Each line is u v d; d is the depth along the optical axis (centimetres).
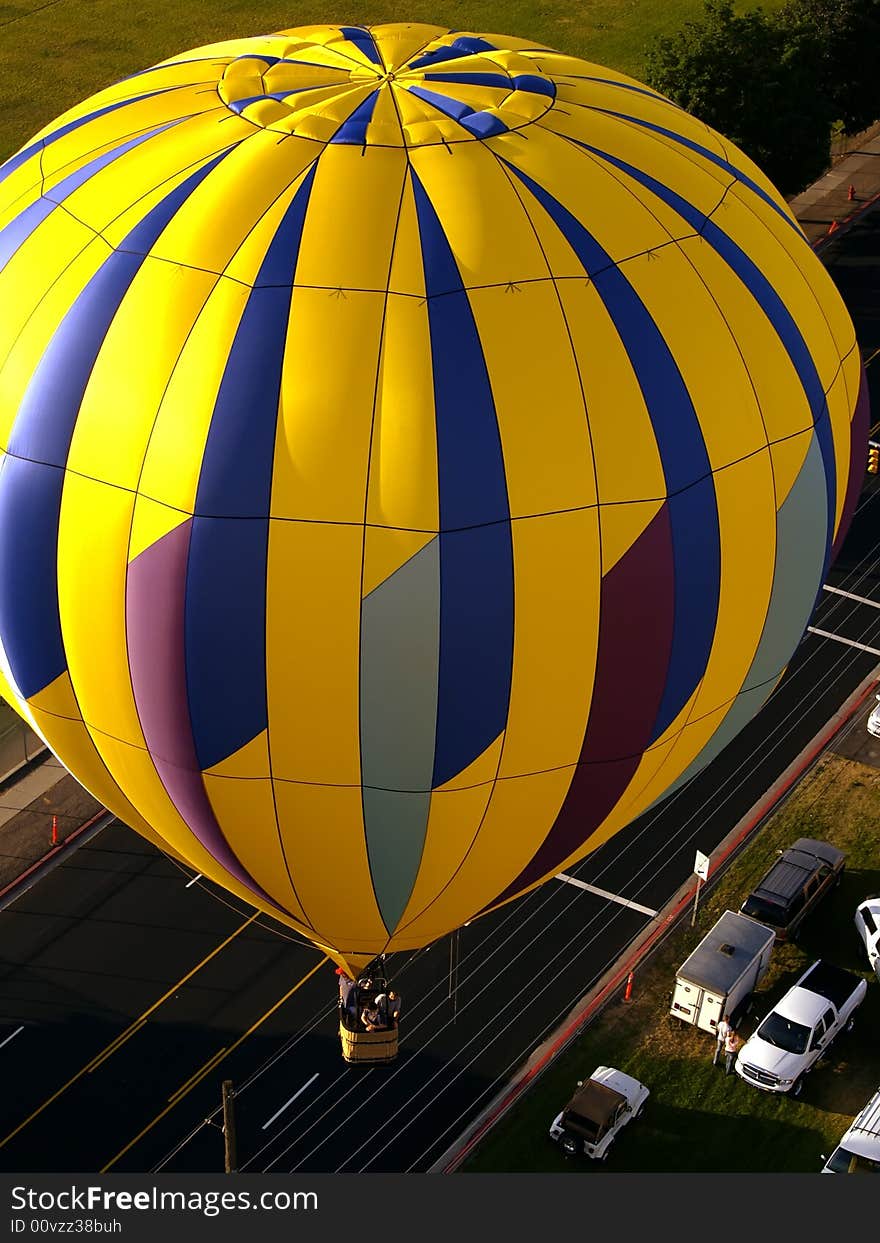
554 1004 3231
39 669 2342
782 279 2330
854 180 6300
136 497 2105
